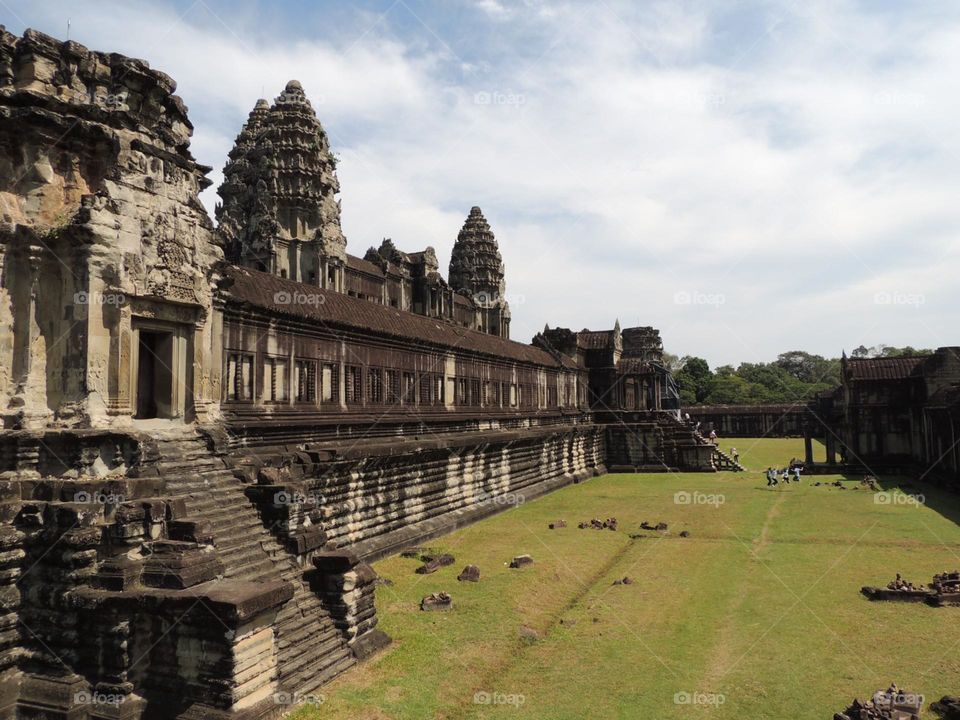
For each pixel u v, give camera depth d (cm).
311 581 1595
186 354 1692
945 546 2770
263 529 1602
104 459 1375
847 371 5747
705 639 1742
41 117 1376
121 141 1473
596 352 6712
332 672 1445
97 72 1493
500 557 2538
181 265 1619
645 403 6931
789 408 9988
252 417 2006
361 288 5484
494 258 8062
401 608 1908
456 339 3675
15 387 1373
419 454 2842
